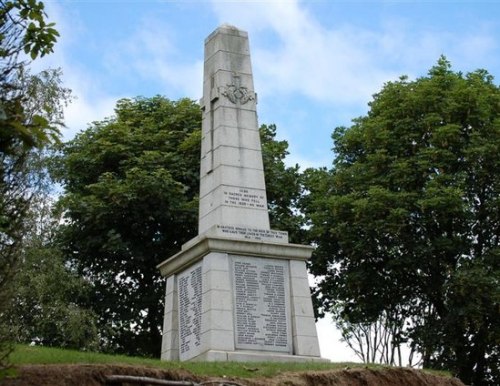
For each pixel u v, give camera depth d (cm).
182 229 3881
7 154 1355
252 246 2339
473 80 3819
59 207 3497
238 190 2448
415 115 3759
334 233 3656
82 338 3469
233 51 2608
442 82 3753
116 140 4006
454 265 3556
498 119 3612
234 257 2325
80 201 3741
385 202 3516
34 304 3397
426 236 3572
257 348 2261
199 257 2358
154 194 3734
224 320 2241
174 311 2438
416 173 3588
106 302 3856
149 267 3934
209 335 2219
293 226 3912
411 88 3838
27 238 3123
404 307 3772
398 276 3644
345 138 3931
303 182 4109
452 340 3422
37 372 1611
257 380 1872
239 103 2550
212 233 2330
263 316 2297
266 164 3994
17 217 1471
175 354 2389
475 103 3631
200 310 2305
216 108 2539
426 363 3569
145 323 3925
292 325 2322
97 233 3850
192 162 3922
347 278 3666
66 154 4047
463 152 3559
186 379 1766
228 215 2406
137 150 4006
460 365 3500
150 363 1866
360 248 3584
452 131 3538
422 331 3497
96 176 4028
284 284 2353
